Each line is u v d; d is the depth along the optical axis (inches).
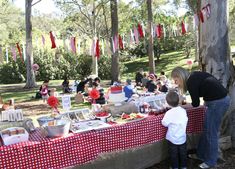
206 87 143.6
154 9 1014.4
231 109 172.1
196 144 164.9
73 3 954.7
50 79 1029.2
